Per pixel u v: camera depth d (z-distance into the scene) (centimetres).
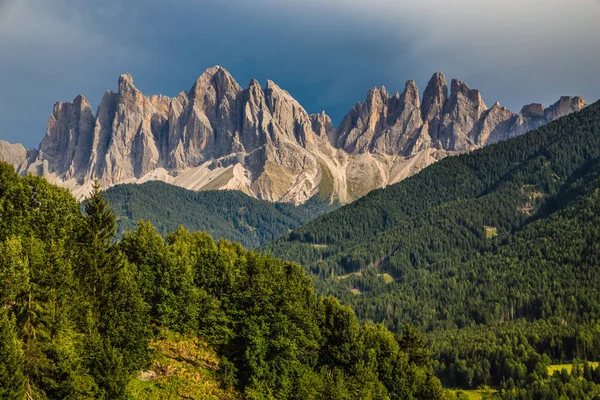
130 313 9056
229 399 9950
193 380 9838
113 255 9662
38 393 7062
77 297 8325
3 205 10006
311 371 11231
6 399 6431
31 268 7912
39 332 7519
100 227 10231
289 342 10694
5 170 10981
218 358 10569
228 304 11150
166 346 10256
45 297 7756
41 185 10962
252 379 10212
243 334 10631
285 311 11231
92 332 8144
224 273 11619
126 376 8100
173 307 10456
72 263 8912
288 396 10375
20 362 6756
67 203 11100
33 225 9862
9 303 7469
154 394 9069
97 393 7694
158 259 10925
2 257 7369
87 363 7819
